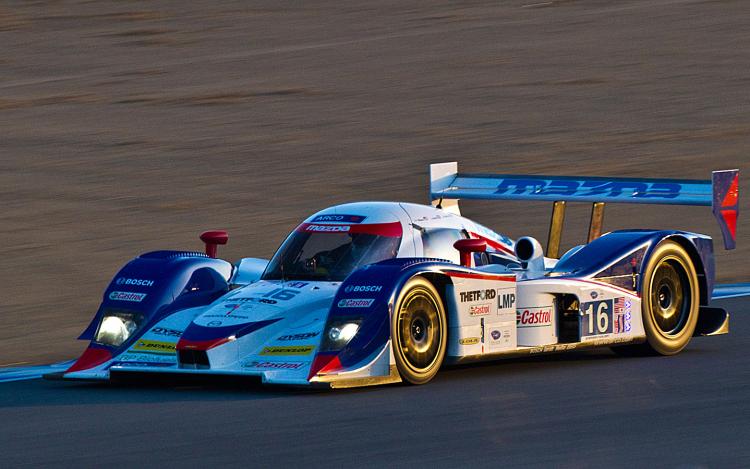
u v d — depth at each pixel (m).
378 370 27.64
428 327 28.78
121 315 31.09
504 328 30.23
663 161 73.00
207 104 93.88
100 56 118.06
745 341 34.75
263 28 132.50
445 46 118.06
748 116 85.31
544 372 30.31
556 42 117.75
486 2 144.12
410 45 119.44
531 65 107.00
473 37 122.56
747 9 130.38
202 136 82.31
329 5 146.25
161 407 26.62
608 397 26.41
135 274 31.77
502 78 101.38
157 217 61.34
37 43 125.25
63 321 42.28
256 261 33.16
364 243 30.64
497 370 30.83
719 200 32.59
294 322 29.05
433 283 29.16
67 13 140.50
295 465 20.81
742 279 49.47
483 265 32.12
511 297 30.42
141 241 56.34
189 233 58.00
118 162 74.94
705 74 100.56
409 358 28.30
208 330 28.86
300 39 125.81
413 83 100.44
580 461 20.69
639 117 85.88
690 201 33.12
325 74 105.81
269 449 22.06
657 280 32.94
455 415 24.73
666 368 30.41
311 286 30.19
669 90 95.00
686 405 25.28
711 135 79.88
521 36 122.00
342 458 21.25
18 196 66.31
